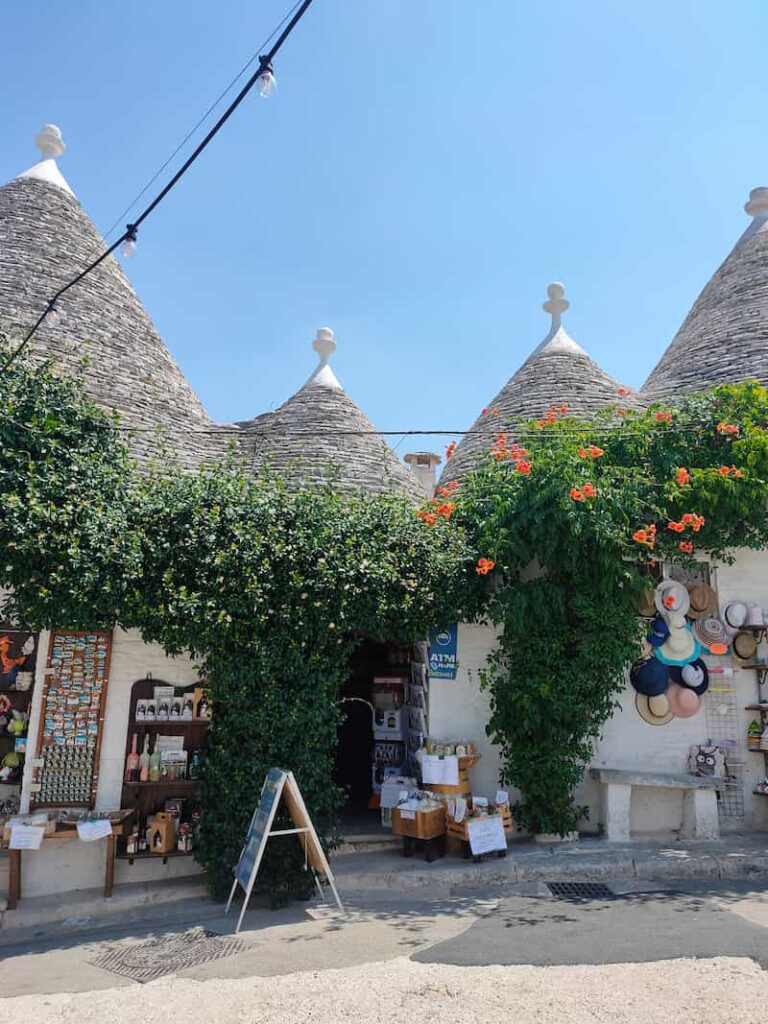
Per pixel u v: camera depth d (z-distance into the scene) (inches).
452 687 363.6
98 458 323.6
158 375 472.7
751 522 357.7
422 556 331.6
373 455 463.5
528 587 344.2
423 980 194.7
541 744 340.5
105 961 227.1
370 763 462.0
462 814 318.3
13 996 200.1
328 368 527.5
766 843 338.0
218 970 212.5
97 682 315.0
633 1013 168.9
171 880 305.3
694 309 585.0
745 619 372.5
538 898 276.4
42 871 294.2
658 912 250.7
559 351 525.0
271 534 305.1
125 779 309.9
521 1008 174.1
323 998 185.2
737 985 183.0
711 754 362.3
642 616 372.2
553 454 354.0
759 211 595.2
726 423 362.6
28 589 280.4
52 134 540.7
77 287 463.2
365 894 292.2
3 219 479.2
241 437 475.5
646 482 349.4
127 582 284.2
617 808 343.6
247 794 288.0
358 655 474.9
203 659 329.4
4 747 328.2
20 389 323.9
